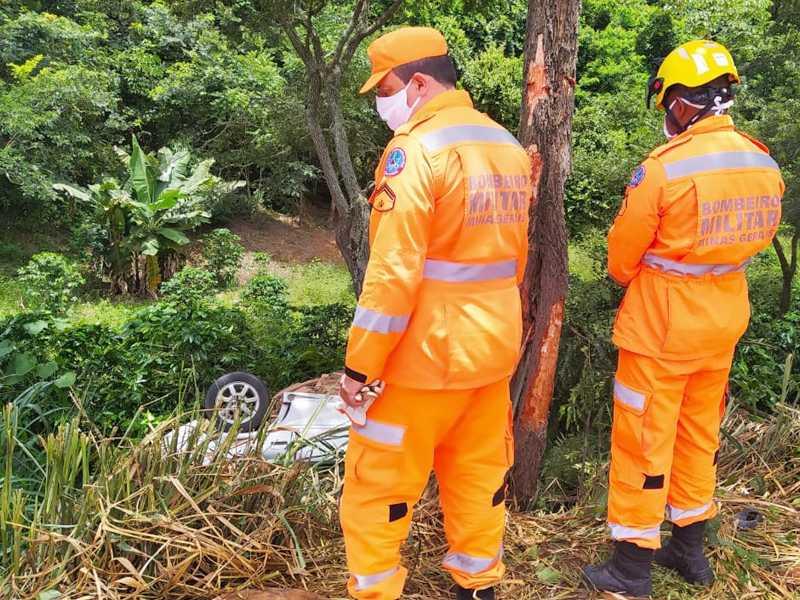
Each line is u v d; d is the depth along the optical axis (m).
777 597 2.96
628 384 2.91
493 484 2.64
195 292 10.93
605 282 4.78
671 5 16.27
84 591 2.76
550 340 3.55
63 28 17.92
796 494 3.71
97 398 6.43
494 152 2.42
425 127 2.37
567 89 3.43
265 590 2.81
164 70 20.34
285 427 3.77
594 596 2.96
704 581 3.05
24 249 16.25
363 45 14.71
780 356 5.58
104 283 15.40
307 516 3.19
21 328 6.60
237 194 20.06
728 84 2.82
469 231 2.36
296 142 15.27
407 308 2.29
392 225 2.26
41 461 4.24
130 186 15.89
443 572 3.09
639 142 9.27
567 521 3.48
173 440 3.24
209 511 2.98
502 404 2.61
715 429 3.03
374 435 2.47
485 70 18.59
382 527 2.51
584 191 7.78
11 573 2.81
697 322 2.79
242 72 19.58
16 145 15.84
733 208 2.73
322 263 17.70
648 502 2.88
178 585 2.80
